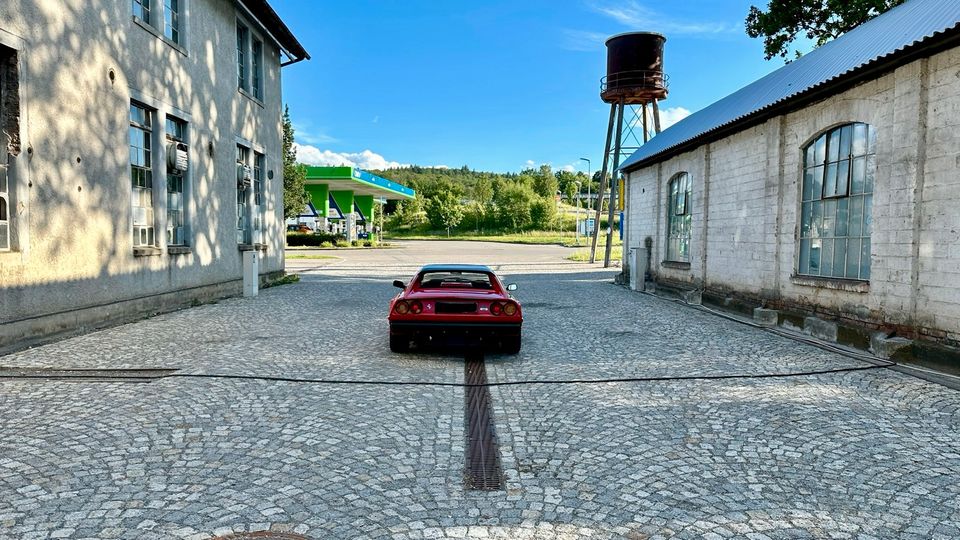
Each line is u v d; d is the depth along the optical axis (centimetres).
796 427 499
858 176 857
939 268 695
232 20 1518
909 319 740
